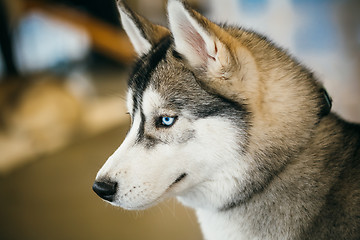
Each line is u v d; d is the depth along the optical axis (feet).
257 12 17.78
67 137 17.01
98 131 17.31
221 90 5.29
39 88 17.80
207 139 5.29
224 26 6.29
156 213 11.21
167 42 6.06
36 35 24.88
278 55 5.87
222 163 5.41
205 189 5.76
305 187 5.41
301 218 5.41
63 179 13.64
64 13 19.69
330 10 16.46
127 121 17.90
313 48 15.90
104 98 20.39
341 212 5.28
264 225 5.60
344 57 15.01
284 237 5.52
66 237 10.54
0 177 14.11
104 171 5.46
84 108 18.74
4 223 11.35
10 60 21.65
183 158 5.39
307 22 16.85
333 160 5.49
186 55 5.35
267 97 5.48
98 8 22.97
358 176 5.38
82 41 26.30
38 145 16.38
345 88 13.32
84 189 12.89
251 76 5.36
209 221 6.13
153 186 5.38
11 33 21.47
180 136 5.35
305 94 5.68
